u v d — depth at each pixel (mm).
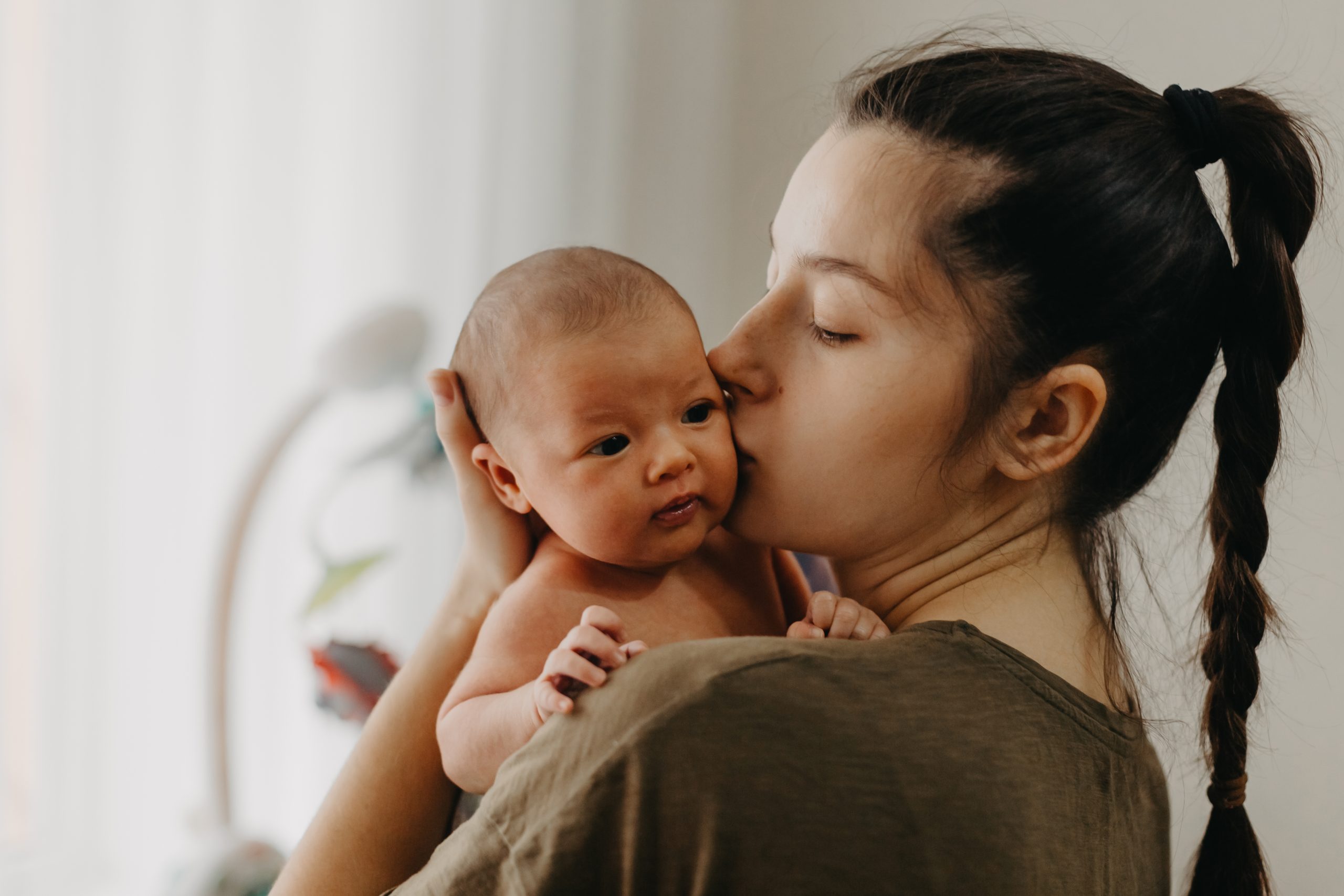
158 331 1486
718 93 1943
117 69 1430
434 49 1759
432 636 800
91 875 1477
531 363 709
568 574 727
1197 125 661
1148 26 1481
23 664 1437
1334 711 1386
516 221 1894
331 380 1163
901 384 634
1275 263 678
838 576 756
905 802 534
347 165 1674
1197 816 1401
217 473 1555
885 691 553
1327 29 1358
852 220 637
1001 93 622
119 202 1442
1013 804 548
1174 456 1311
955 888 531
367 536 1725
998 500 668
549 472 707
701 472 694
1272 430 705
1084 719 605
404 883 630
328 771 1689
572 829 541
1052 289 609
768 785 529
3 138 1354
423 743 771
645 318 701
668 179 1992
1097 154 616
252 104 1562
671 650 566
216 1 1520
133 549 1483
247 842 1097
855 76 755
